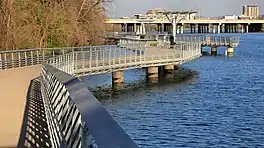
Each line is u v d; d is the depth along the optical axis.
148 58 42.66
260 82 42.53
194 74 48.97
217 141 20.45
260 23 176.38
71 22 49.19
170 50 51.31
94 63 36.84
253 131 22.27
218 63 62.44
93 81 43.47
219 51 87.44
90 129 2.41
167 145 19.98
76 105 3.48
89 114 2.80
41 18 46.41
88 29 55.75
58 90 7.48
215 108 28.88
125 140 2.05
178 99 32.78
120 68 38.75
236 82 42.66
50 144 8.40
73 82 5.75
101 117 2.60
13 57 34.22
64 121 5.59
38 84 21.05
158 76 46.72
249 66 58.53
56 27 47.25
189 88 38.62
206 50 89.06
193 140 20.73
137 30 123.06
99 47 42.75
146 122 24.81
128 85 40.59
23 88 19.45
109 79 44.75
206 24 172.25
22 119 11.84
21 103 14.79
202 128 23.03
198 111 27.92
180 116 26.33
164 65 46.78
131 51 45.31
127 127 23.67
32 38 44.22
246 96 33.97
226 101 31.69
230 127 23.17
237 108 28.83
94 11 58.19
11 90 18.72
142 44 56.72
